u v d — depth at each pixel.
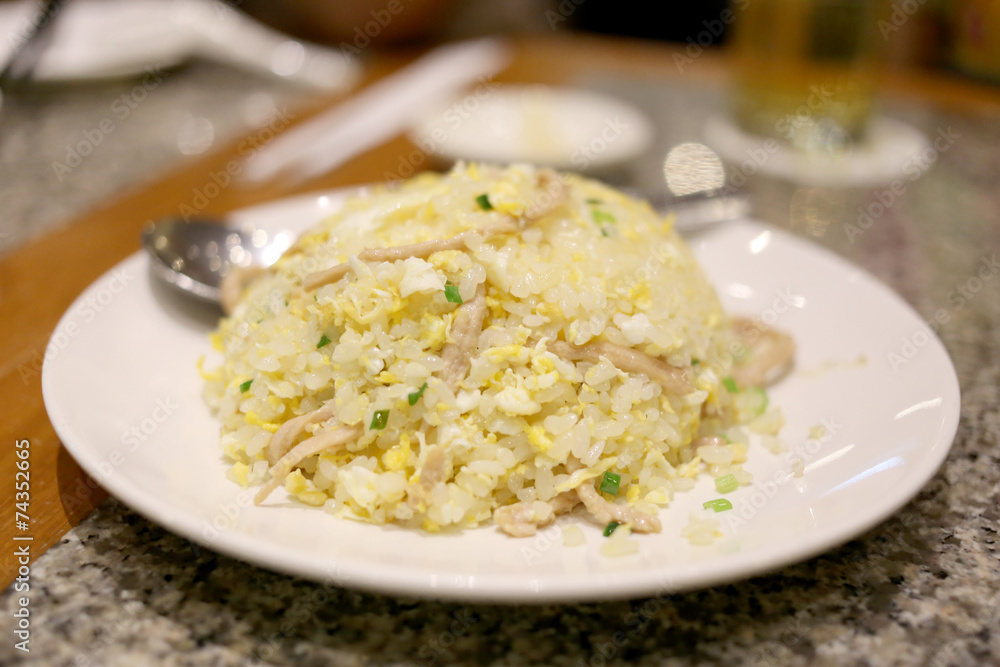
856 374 0.22
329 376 0.19
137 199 0.36
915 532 0.18
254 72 0.55
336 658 0.15
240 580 0.16
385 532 0.16
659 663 0.15
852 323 0.24
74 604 0.15
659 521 0.17
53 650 0.14
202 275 0.25
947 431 0.17
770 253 0.28
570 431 0.18
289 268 0.21
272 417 0.19
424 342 0.18
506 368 0.18
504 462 0.17
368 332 0.18
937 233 0.37
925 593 0.16
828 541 0.14
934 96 0.55
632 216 0.23
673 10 0.79
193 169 0.40
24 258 0.30
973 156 0.46
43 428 0.21
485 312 0.19
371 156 0.42
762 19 0.44
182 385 0.21
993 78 0.57
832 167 0.44
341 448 0.18
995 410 0.23
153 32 0.53
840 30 0.43
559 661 0.15
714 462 0.19
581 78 0.59
